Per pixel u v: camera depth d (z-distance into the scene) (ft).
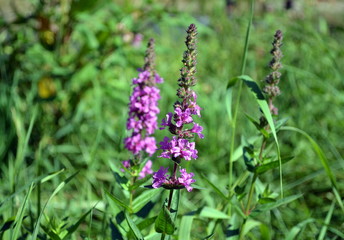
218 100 6.03
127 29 5.56
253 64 6.55
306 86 6.23
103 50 5.55
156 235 3.30
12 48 5.47
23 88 5.55
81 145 5.06
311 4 7.34
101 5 5.50
